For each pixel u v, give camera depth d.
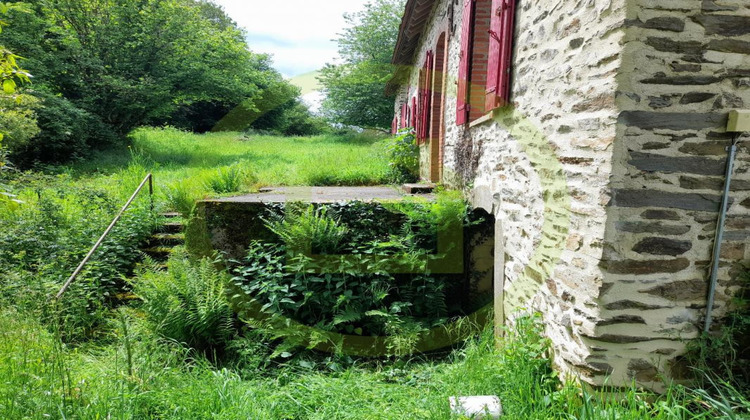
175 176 8.16
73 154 11.52
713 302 2.15
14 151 9.05
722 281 2.15
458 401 2.43
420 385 3.05
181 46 14.73
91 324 3.74
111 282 4.39
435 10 6.95
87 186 6.48
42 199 5.21
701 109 2.03
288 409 2.71
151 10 13.76
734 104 2.03
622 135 2.03
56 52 12.41
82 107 12.60
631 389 2.11
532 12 2.99
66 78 12.48
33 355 2.49
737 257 2.14
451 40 5.84
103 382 2.54
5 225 4.52
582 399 2.13
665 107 2.02
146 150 12.91
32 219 4.80
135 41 13.87
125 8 13.25
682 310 2.15
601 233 2.10
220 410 2.49
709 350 2.14
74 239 4.71
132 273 4.77
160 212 5.84
